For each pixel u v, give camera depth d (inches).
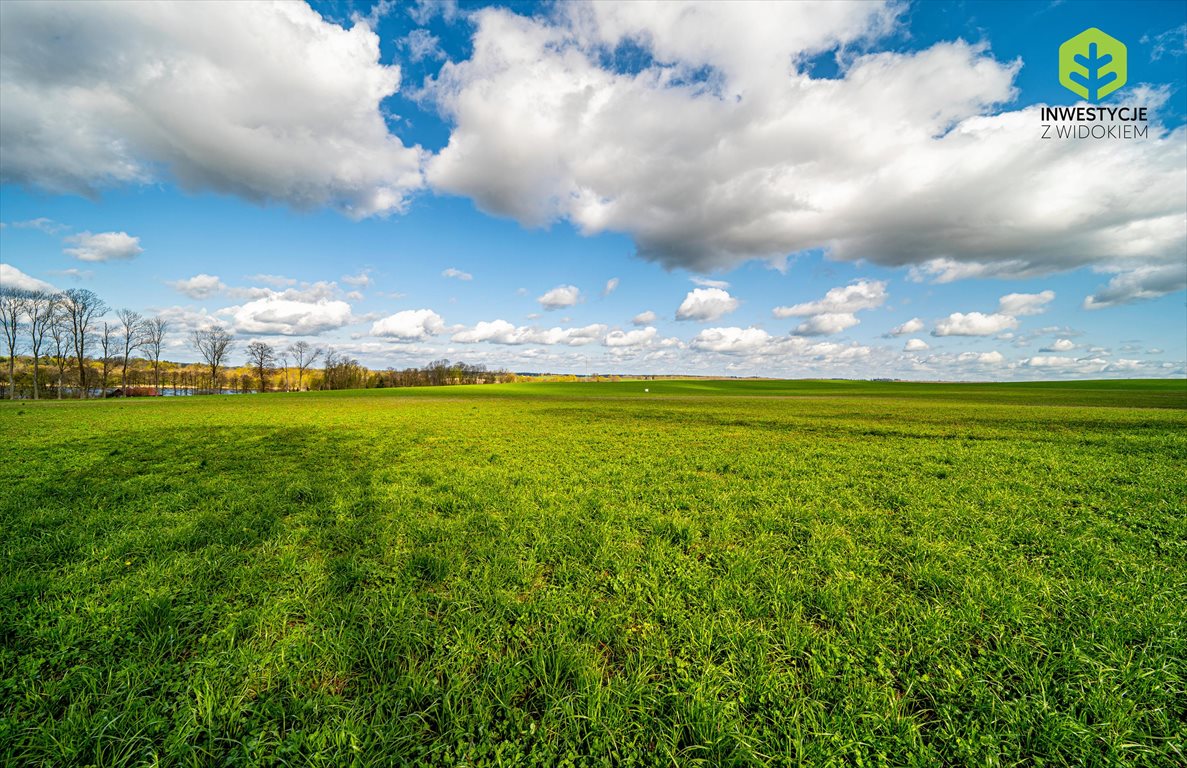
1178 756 126.3
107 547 264.4
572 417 1290.6
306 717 137.4
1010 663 159.9
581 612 194.2
